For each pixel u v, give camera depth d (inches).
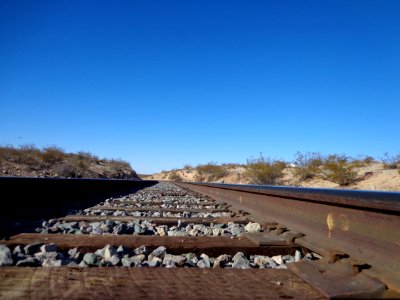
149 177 2305.6
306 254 117.0
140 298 70.1
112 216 206.1
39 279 78.7
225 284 80.4
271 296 72.9
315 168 689.6
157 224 194.5
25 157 1025.5
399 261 80.0
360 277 81.0
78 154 1414.9
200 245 120.5
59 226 165.3
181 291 75.0
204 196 450.9
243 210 247.4
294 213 148.7
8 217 186.5
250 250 120.0
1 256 96.0
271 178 775.1
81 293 71.5
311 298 72.1
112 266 98.8
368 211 94.8
